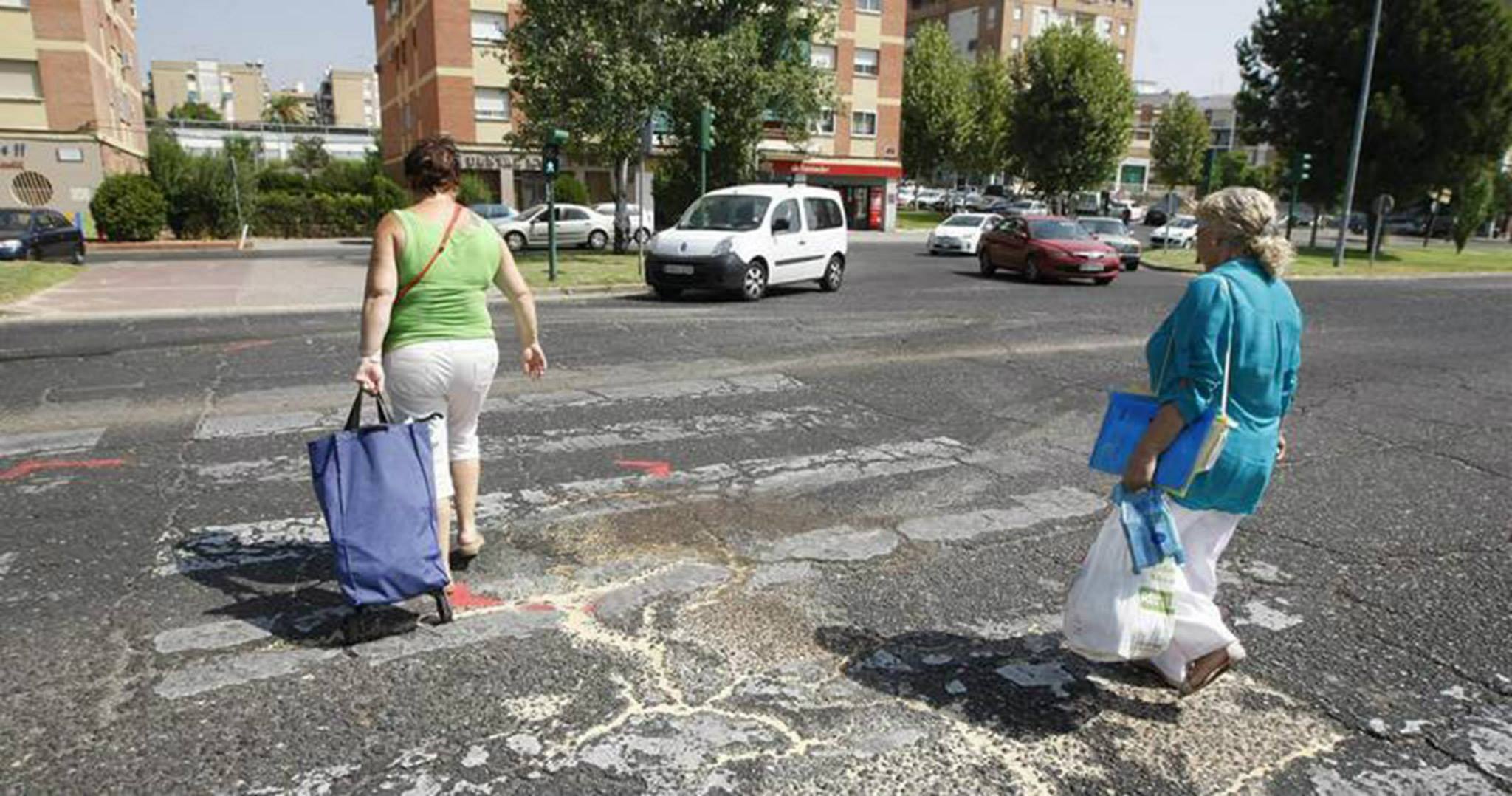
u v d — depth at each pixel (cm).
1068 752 290
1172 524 290
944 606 390
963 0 8462
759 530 472
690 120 2305
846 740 292
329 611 370
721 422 693
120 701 304
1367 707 320
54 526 454
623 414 711
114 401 723
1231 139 10562
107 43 3781
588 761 278
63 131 3269
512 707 306
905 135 5847
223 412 690
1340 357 1090
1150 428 288
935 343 1080
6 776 264
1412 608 400
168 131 3869
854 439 657
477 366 379
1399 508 536
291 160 6475
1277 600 407
